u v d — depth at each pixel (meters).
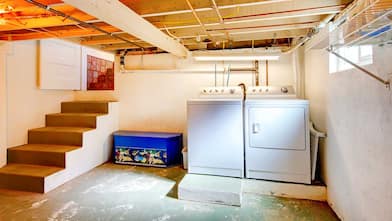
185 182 2.78
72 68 4.41
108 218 2.22
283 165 2.77
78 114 3.95
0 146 3.14
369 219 1.64
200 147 3.05
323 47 2.18
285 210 2.39
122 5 1.96
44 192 2.78
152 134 3.96
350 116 1.94
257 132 2.85
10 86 3.27
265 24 2.62
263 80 3.75
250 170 2.89
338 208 2.23
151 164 3.80
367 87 1.65
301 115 2.71
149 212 2.35
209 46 3.97
